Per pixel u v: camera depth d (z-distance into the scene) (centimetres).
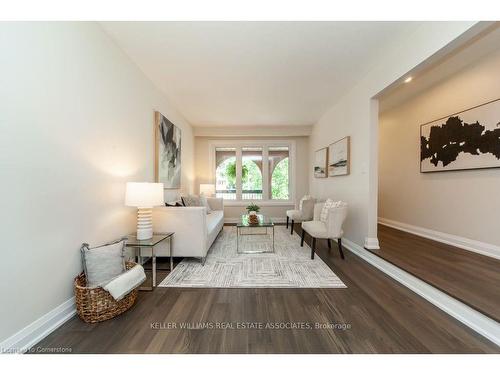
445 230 325
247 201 602
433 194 346
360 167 317
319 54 250
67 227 168
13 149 129
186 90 347
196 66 275
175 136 411
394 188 429
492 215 265
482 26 159
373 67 279
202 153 596
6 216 125
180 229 274
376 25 202
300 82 321
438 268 225
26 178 137
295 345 139
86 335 147
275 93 360
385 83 258
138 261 253
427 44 197
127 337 146
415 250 286
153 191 233
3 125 124
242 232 471
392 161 433
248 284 224
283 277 241
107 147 217
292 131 573
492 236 265
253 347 137
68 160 169
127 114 252
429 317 168
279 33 213
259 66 276
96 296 159
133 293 183
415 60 211
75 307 172
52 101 154
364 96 306
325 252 330
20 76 133
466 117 290
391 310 177
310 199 449
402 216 409
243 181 608
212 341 142
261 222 362
